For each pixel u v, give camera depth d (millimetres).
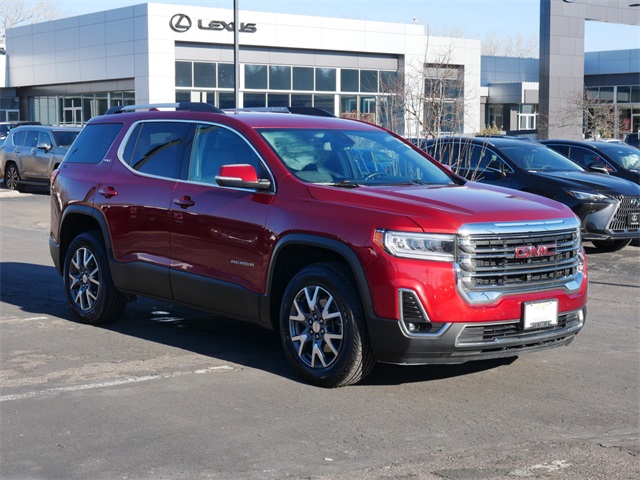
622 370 6797
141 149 7781
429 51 51062
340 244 5941
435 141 15039
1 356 7070
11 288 10289
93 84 48719
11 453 4910
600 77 63531
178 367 6734
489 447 5016
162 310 9000
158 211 7285
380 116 33031
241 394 6027
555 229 6156
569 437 5199
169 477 4559
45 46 51438
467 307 5723
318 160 6801
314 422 5441
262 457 4844
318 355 6164
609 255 13641
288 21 47188
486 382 6395
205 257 6918
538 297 6000
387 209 5938
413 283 5676
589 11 41000
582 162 16984
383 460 4797
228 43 45625
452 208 5945
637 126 61969
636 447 5027
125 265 7633
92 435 5207
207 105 7457
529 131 37000
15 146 26344
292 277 6488
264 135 6871
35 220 18562
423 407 5770
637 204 13414
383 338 5773
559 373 6680
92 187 8008
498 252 5863
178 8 44125
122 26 45219
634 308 9414
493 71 65250
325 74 49188
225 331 8031
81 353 7176
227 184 6492
